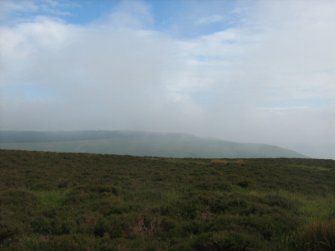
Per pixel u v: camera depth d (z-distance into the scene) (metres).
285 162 41.34
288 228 9.81
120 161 35.69
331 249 7.27
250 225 9.91
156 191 17.73
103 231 9.80
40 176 23.41
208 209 12.61
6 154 33.12
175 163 35.62
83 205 13.61
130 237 9.48
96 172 26.30
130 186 19.67
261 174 26.50
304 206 14.76
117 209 12.41
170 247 8.28
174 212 12.17
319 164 39.78
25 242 8.57
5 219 10.85
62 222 10.59
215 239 8.21
